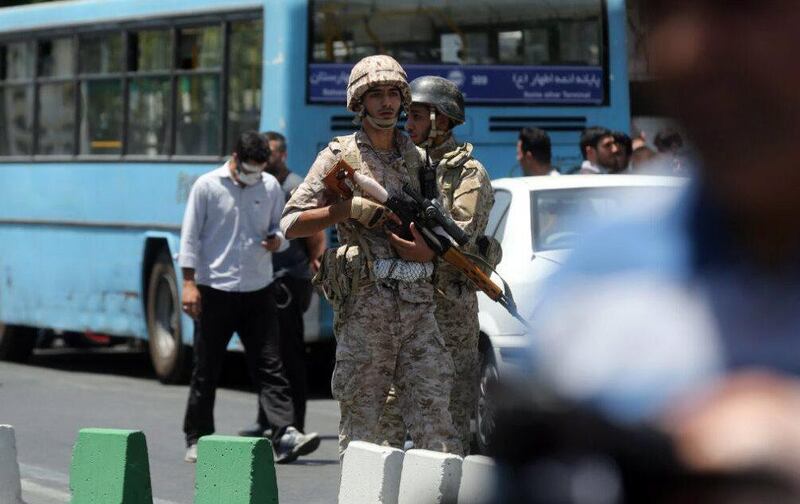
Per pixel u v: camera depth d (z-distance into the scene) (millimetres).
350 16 26312
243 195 18500
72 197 32031
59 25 32375
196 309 18406
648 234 2492
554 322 2508
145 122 29938
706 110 2361
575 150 27234
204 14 28109
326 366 31781
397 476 10391
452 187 13008
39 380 30031
